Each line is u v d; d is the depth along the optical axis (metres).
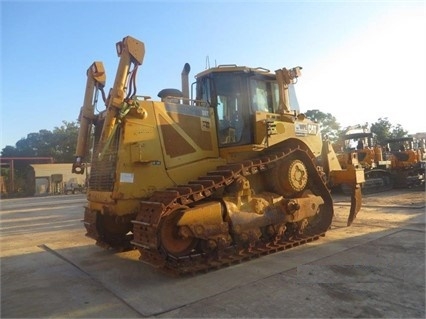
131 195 5.68
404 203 12.05
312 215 7.18
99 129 6.79
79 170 6.99
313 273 5.09
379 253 5.96
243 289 4.59
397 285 4.50
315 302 4.07
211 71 6.94
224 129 6.92
